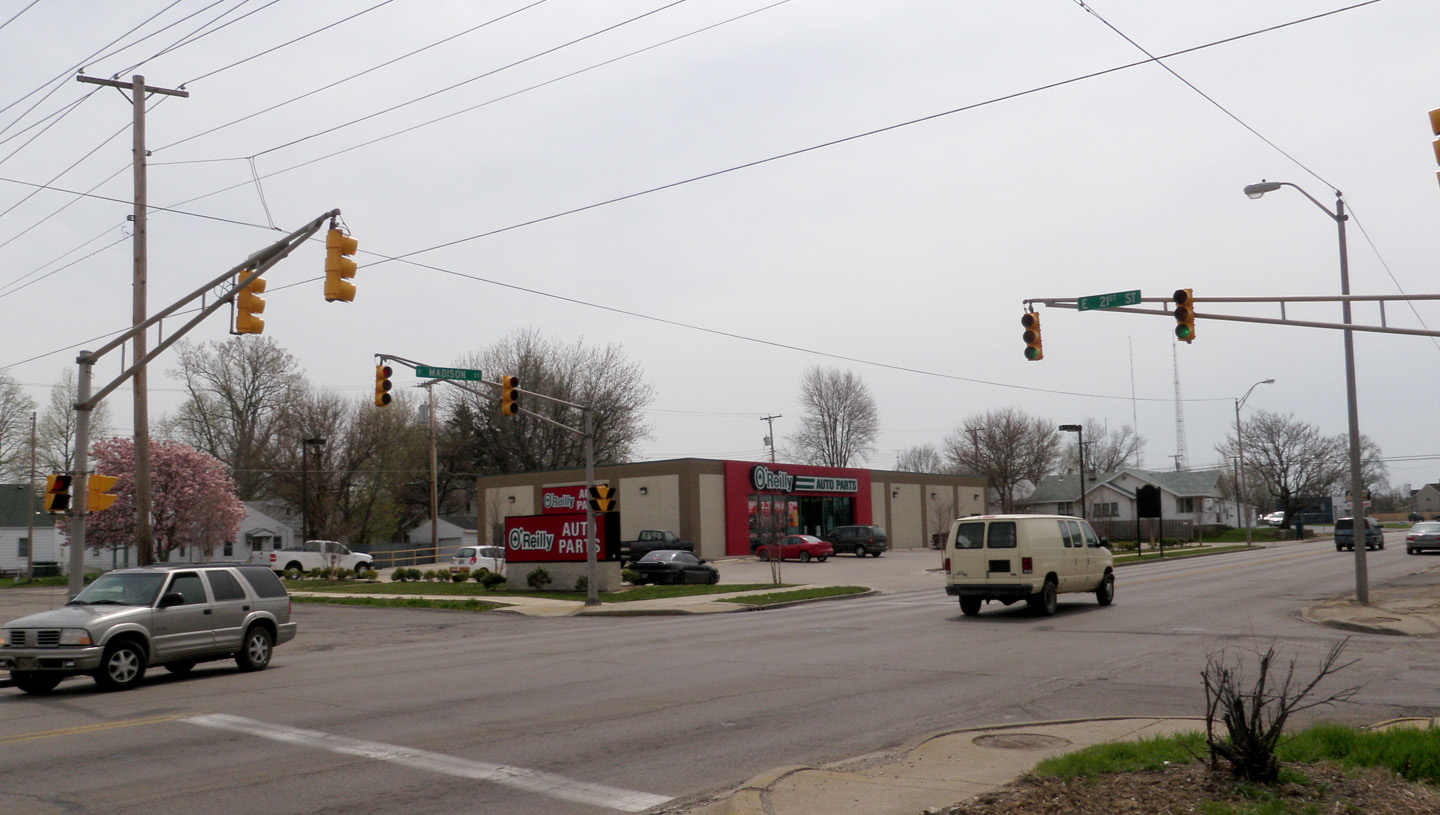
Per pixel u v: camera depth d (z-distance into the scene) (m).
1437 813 5.85
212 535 52.75
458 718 11.07
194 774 8.52
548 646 19.31
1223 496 96.75
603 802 7.50
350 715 11.39
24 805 7.59
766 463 60.34
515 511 63.19
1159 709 10.80
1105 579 24.77
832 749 9.20
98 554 64.69
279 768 8.69
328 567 48.50
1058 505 99.75
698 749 9.28
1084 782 6.95
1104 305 20.33
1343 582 30.55
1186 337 18.98
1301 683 12.22
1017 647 16.66
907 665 14.78
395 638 22.77
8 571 65.31
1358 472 23.33
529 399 74.50
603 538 35.72
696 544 55.59
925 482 75.44
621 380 77.12
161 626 14.77
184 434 69.88
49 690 14.40
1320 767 6.93
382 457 68.44
